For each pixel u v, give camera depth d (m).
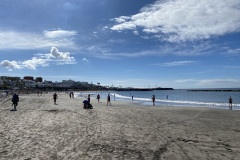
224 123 11.23
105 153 5.65
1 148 5.80
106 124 10.25
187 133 8.38
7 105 21.16
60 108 18.27
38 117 11.86
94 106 23.25
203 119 12.95
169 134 8.16
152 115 14.72
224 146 6.45
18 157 5.09
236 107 27.92
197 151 5.93
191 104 33.59
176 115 15.05
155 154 5.65
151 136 7.78
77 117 12.44
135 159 5.23
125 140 7.12
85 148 6.06
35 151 5.62
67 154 5.46
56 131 8.25
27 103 24.62
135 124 10.51
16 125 9.27
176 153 5.75
